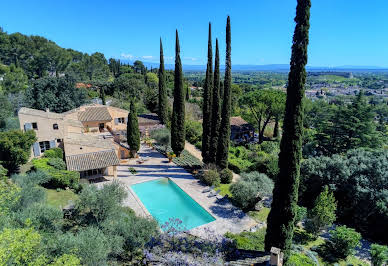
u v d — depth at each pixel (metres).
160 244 14.36
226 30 25.47
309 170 25.64
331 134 41.78
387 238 20.36
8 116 38.25
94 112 46.66
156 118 52.31
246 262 13.34
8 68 65.12
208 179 27.36
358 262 17.47
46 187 23.08
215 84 28.08
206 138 30.62
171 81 107.25
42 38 111.12
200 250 14.09
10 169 23.61
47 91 49.06
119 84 75.62
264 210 23.23
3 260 8.98
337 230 18.36
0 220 12.77
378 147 39.50
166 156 37.91
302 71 14.04
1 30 96.88
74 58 122.75
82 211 17.34
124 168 32.47
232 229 19.84
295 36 14.00
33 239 10.45
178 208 23.83
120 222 15.71
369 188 21.83
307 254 16.95
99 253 11.66
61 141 30.75
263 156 35.81
